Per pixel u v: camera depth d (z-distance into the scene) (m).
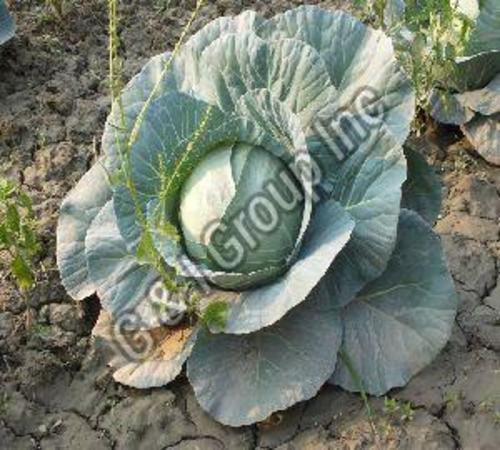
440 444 1.56
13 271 1.70
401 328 1.58
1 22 2.16
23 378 1.69
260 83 1.64
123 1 2.36
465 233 1.87
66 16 2.31
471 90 2.00
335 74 1.68
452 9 1.89
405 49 1.95
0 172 2.04
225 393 1.57
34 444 1.64
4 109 2.14
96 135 2.11
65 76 2.21
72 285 1.72
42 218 1.93
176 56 1.73
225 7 2.37
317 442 1.58
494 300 1.77
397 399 1.61
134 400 1.67
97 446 1.63
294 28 1.71
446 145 2.04
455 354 1.67
